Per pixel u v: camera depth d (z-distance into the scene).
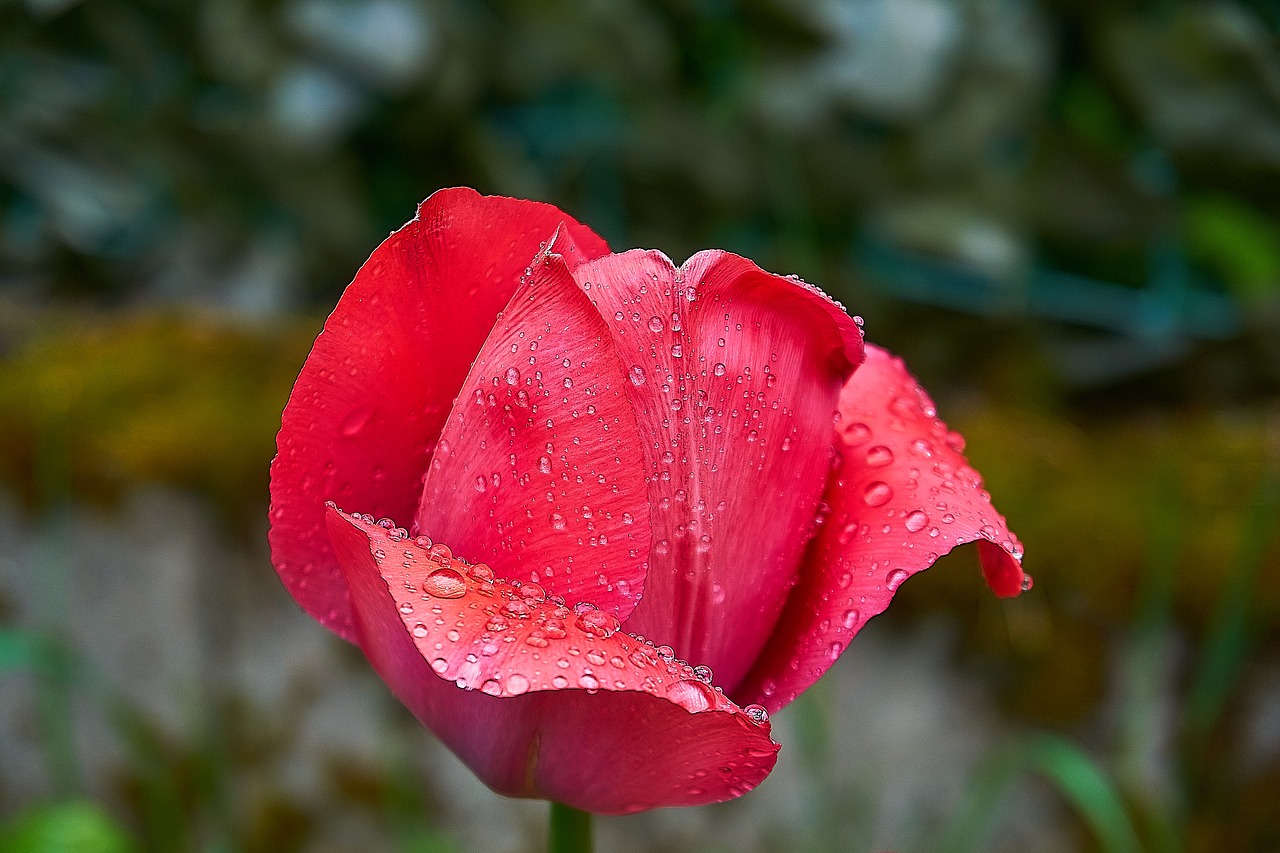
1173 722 0.63
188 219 0.88
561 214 0.36
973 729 0.64
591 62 0.82
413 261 0.35
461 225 0.36
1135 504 0.66
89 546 0.70
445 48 0.80
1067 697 0.63
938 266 0.83
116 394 0.73
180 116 0.83
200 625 0.71
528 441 0.34
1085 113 0.85
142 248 0.90
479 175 0.85
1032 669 0.64
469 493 0.35
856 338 0.36
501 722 0.35
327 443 0.36
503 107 0.85
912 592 0.65
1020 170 0.84
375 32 0.78
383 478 0.36
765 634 0.36
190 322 0.82
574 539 0.34
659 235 0.85
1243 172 0.82
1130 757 0.61
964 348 0.85
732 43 0.82
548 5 0.81
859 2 0.81
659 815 0.68
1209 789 0.63
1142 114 0.82
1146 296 0.85
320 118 0.80
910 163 0.82
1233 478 0.68
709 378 0.35
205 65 0.83
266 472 0.71
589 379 0.34
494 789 0.36
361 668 0.71
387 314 0.35
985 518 0.36
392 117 0.82
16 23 0.85
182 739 0.71
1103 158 0.82
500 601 0.33
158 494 0.70
